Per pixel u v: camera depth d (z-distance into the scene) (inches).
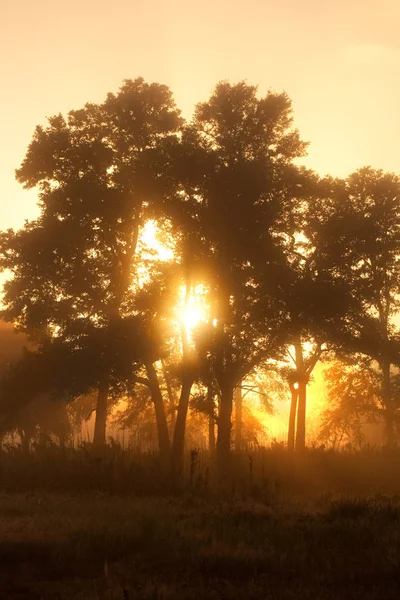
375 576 433.4
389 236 1825.8
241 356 1585.9
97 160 1683.1
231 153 1665.8
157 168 1603.1
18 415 1881.2
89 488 878.4
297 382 1710.1
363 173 1882.4
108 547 496.7
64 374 1592.0
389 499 803.4
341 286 1610.5
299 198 1697.8
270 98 1680.6
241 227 1640.0
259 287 1617.9
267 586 408.2
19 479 914.1
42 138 1699.1
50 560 466.3
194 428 2082.9
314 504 789.9
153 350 1636.3
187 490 873.5
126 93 1717.5
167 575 438.3
